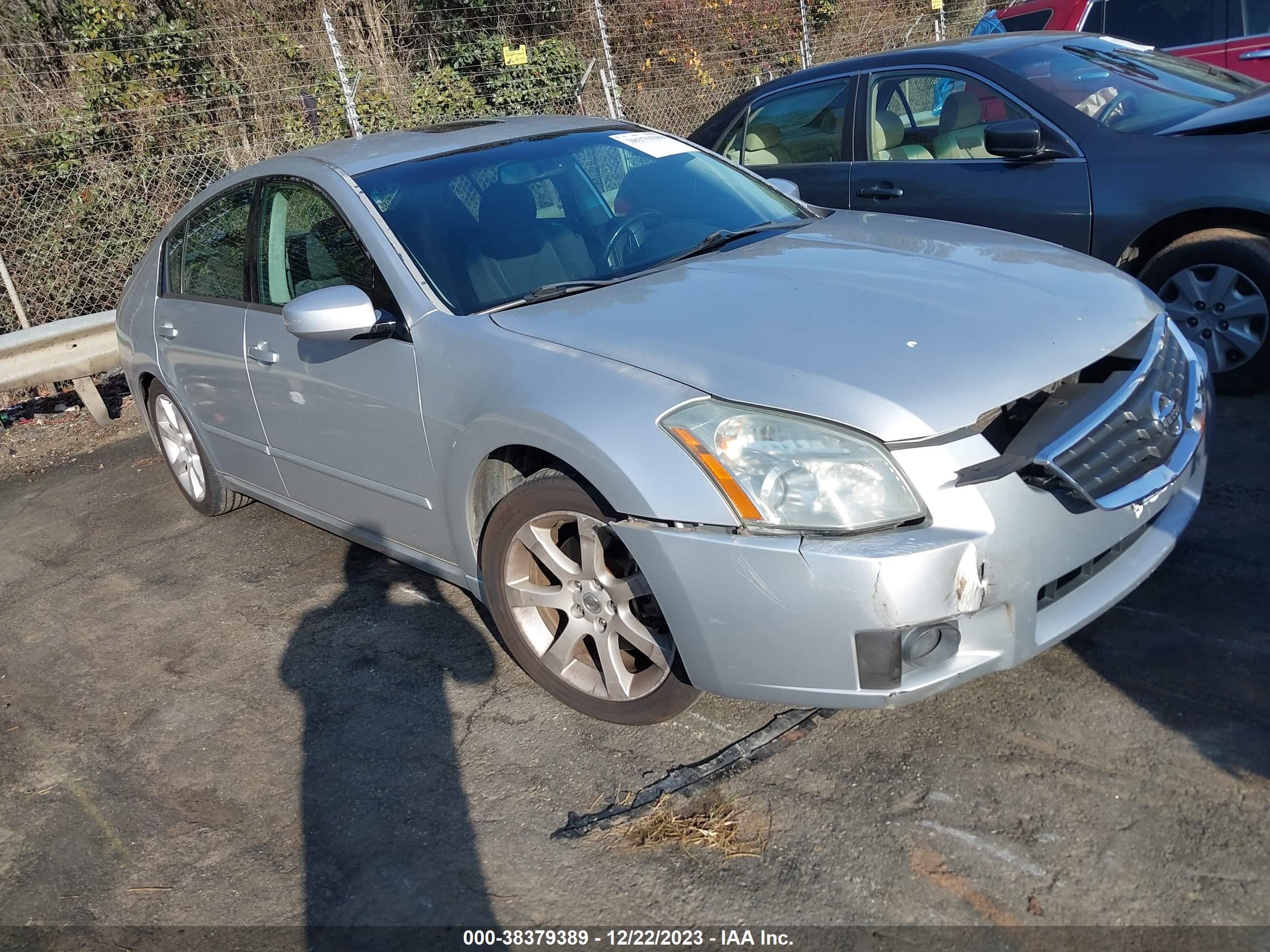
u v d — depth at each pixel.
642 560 2.43
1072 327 2.57
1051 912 2.09
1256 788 2.30
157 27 10.03
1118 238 4.40
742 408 2.35
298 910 2.39
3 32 9.58
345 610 3.74
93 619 3.99
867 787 2.49
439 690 3.17
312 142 9.98
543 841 2.48
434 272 3.15
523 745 2.85
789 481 2.28
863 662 2.28
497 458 2.88
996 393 2.33
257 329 3.70
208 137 9.56
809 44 13.12
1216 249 4.19
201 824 2.73
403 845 2.54
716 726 2.79
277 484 3.97
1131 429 2.45
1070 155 4.53
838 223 3.61
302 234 3.58
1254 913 2.01
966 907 2.13
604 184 3.67
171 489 5.30
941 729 2.64
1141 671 2.74
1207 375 2.94
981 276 2.84
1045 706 2.67
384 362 3.12
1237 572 3.11
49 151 8.58
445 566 3.27
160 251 4.58
